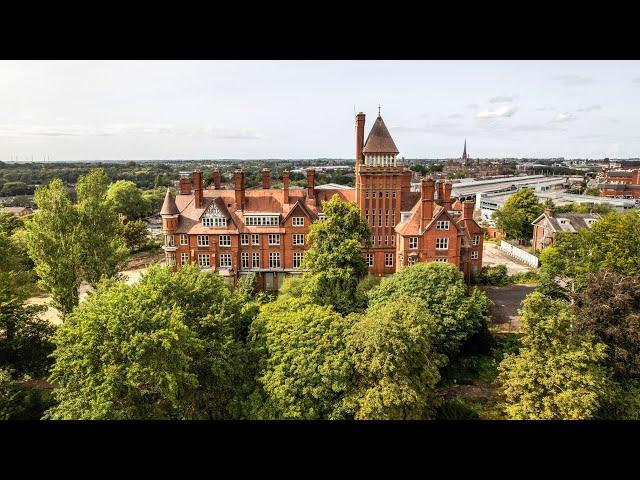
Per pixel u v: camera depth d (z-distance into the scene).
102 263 53.84
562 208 123.50
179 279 35.38
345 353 31.34
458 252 62.22
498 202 145.12
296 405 29.81
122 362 28.86
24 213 133.12
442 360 37.22
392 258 68.00
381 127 66.19
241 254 67.31
